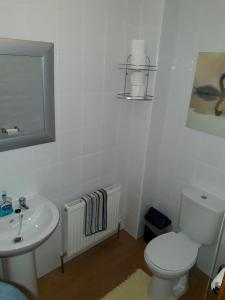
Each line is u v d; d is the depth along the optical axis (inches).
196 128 82.3
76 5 65.2
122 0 74.2
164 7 73.3
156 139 91.7
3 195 65.8
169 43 80.0
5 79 58.7
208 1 72.1
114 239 103.4
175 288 81.4
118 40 77.9
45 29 61.6
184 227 84.3
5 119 61.7
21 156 67.7
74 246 86.3
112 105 84.5
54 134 72.0
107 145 88.7
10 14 55.6
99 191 89.0
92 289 81.7
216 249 81.3
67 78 69.9
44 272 85.9
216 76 74.0
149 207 103.3
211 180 82.4
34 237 57.5
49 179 76.3
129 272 88.6
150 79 81.9
